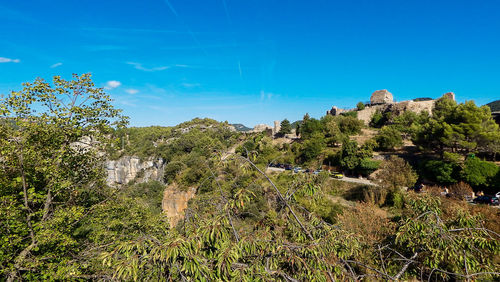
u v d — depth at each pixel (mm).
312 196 3715
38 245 6988
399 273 3346
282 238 3199
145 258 2535
